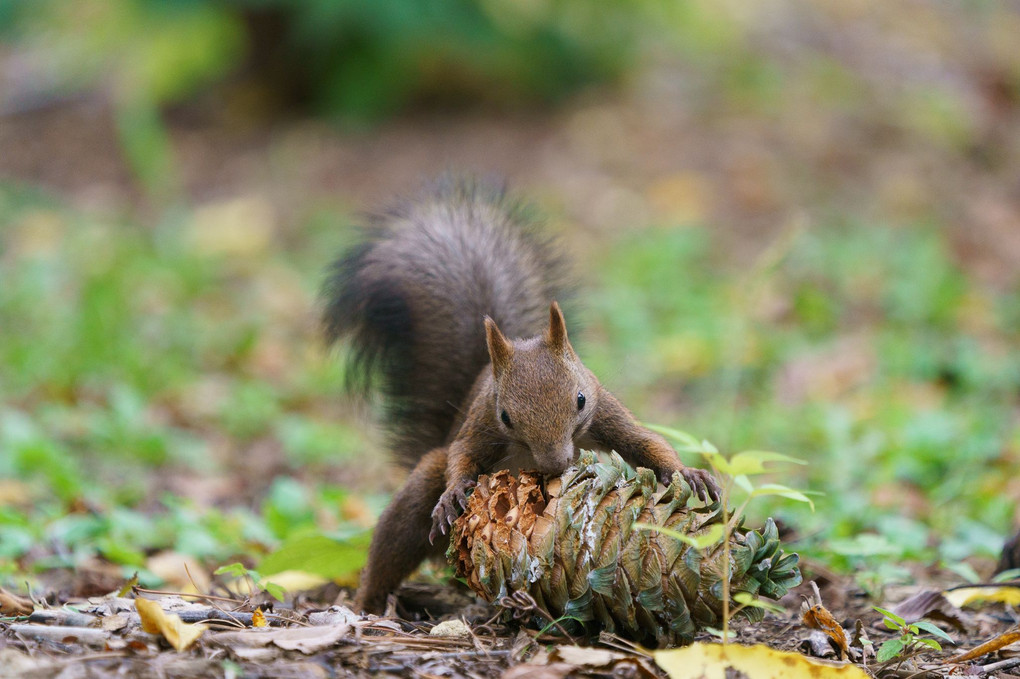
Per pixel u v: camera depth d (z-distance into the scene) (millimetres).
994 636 6543
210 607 6242
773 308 14711
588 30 21844
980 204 18062
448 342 8031
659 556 5340
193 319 16016
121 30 24250
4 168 21750
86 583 7328
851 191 18484
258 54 22359
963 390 12711
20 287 16344
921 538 8195
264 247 18594
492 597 5645
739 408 12344
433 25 20922
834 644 5953
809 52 23062
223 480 11367
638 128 20516
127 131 21734
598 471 5527
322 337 8633
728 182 18812
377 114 21844
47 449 10633
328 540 7074
